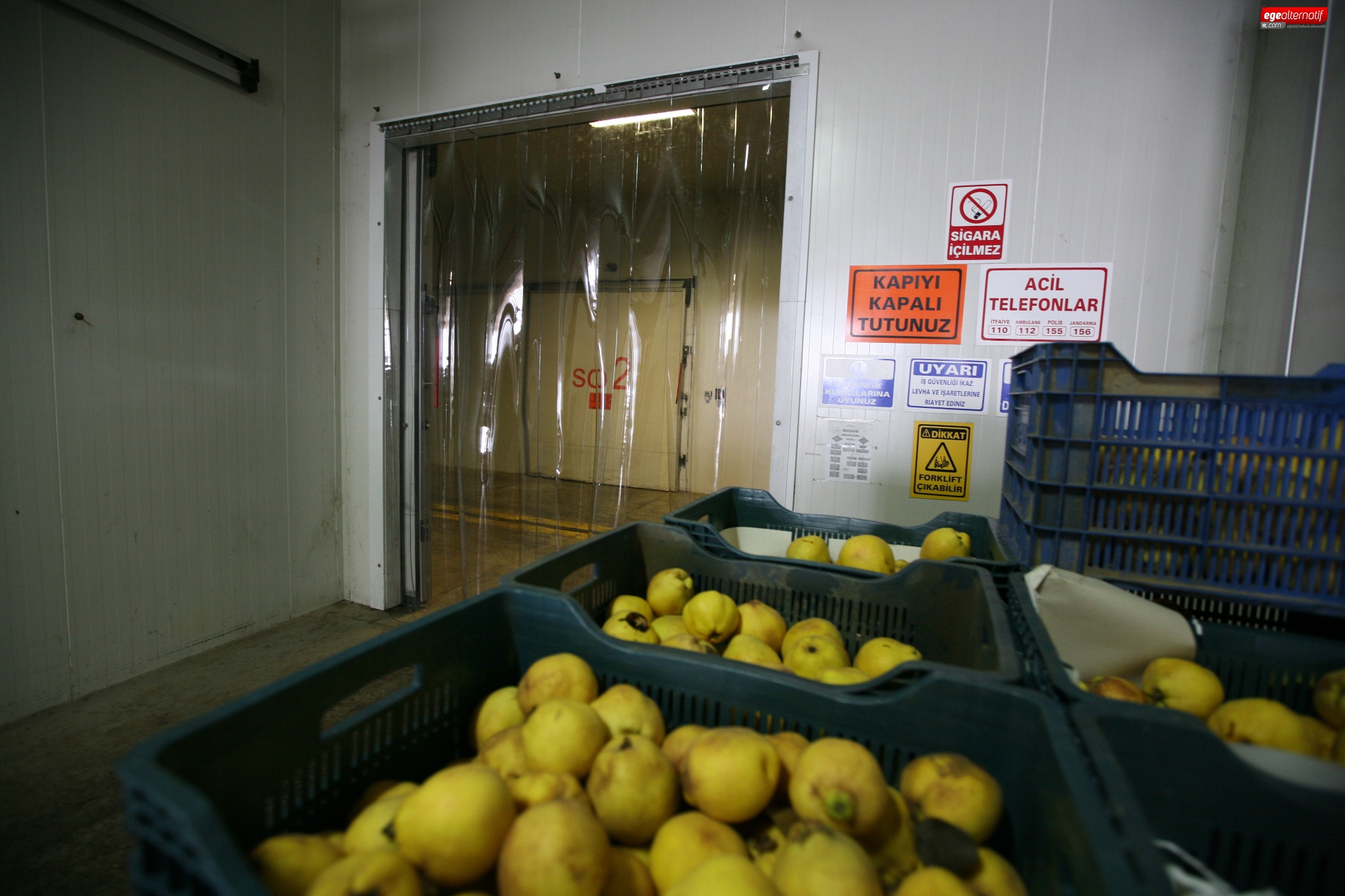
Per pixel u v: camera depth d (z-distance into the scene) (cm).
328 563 266
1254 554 84
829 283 184
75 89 176
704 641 94
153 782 42
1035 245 166
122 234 189
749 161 254
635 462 384
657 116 229
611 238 291
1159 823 53
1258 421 82
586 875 51
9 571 170
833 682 80
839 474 187
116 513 193
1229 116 150
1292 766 50
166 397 204
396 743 71
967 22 168
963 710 62
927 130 173
